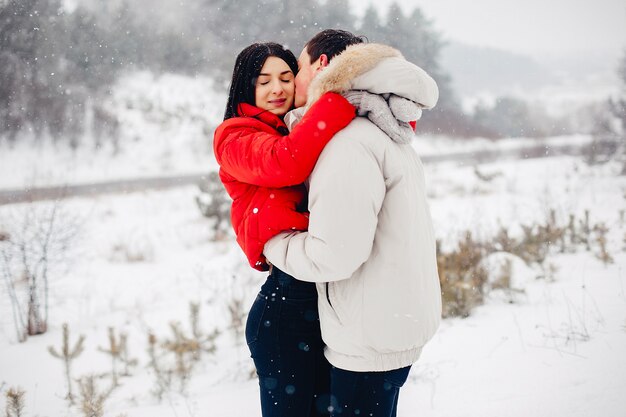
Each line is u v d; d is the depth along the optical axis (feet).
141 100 75.00
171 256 24.47
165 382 10.54
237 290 17.47
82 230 22.40
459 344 11.33
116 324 15.81
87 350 13.87
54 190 35.17
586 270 16.26
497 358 10.17
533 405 7.96
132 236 28.40
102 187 47.62
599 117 52.54
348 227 4.50
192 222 32.04
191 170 60.03
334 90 4.81
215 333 12.17
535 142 86.38
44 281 17.37
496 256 16.14
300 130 4.68
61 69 70.79
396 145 4.91
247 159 4.96
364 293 4.85
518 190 38.24
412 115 4.81
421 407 8.47
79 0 81.92
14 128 63.16
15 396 9.15
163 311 16.65
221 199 28.96
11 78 65.00
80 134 65.31
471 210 30.27
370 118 4.78
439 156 74.13
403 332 4.81
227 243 26.37
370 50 4.85
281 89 5.69
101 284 20.06
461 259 15.19
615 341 10.04
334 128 4.66
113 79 76.79
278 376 5.52
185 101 77.66
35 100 65.00
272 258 5.10
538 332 11.30
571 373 8.93
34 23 69.21
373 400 5.04
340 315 4.97
